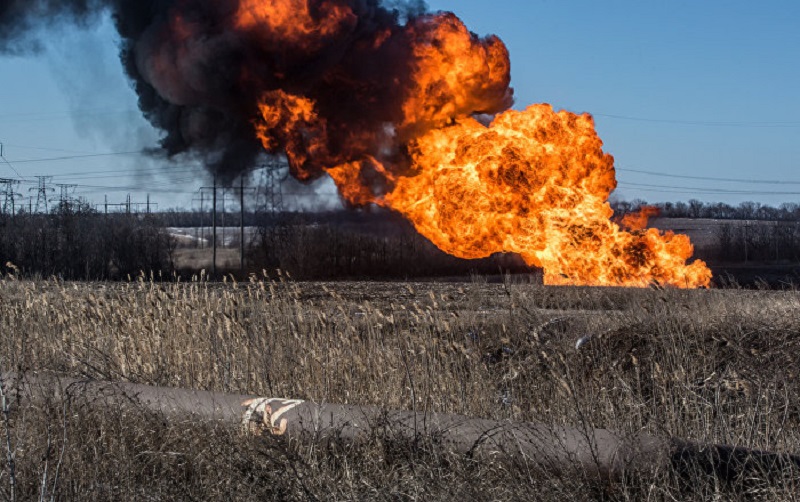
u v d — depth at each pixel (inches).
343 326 452.4
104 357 438.9
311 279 2183.8
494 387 348.2
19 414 284.2
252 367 416.2
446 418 262.4
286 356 411.2
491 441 242.8
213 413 283.3
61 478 246.7
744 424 285.9
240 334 447.5
